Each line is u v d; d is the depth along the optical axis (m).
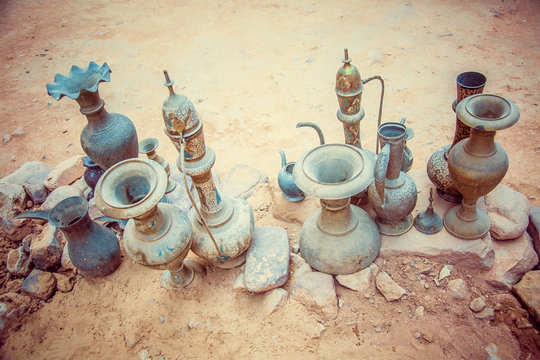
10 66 9.70
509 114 3.12
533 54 7.64
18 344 4.38
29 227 5.45
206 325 4.15
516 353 3.60
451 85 7.31
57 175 5.88
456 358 3.62
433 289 4.03
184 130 3.44
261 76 8.46
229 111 7.62
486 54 7.90
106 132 4.57
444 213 4.33
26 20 11.62
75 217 4.46
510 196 4.36
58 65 9.62
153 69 9.19
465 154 3.46
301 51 9.03
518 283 3.97
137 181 3.77
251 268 4.21
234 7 11.32
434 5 9.80
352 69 3.70
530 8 8.98
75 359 4.16
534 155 5.66
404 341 3.77
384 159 3.42
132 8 11.88
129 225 3.92
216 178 5.93
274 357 3.83
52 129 7.78
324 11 10.42
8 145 7.48
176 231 3.78
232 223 4.13
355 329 3.90
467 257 4.02
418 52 8.30
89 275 4.62
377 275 4.13
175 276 4.29
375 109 7.09
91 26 11.15
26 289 4.66
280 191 5.26
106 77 4.27
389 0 10.36
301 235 4.33
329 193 3.41
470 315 3.86
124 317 4.38
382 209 3.91
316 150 3.83
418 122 6.64
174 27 10.72
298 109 7.43
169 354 4.03
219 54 9.39
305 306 4.06
